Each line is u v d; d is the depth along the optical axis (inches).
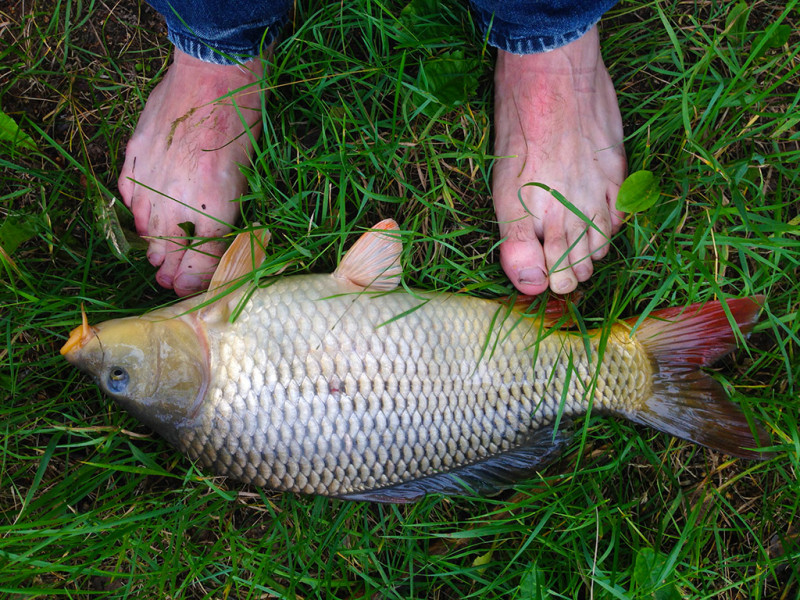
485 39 23.9
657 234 25.8
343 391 22.6
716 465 26.5
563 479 26.0
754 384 26.5
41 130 25.0
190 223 24.6
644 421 24.5
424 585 26.2
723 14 26.5
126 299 25.8
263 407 22.4
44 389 25.9
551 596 26.2
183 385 22.0
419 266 26.7
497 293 26.3
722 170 24.2
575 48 24.2
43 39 25.8
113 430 24.3
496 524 25.4
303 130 26.7
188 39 23.0
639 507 26.6
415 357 23.1
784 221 26.6
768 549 26.3
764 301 24.2
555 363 23.9
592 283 26.5
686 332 24.3
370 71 25.3
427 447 23.4
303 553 26.2
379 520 26.5
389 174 26.2
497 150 25.7
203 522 25.9
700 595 25.4
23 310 25.0
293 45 25.4
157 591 25.5
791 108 25.0
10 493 25.6
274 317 22.5
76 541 24.5
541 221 24.9
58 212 25.8
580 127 24.9
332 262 26.3
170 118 24.8
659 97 26.5
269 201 26.0
